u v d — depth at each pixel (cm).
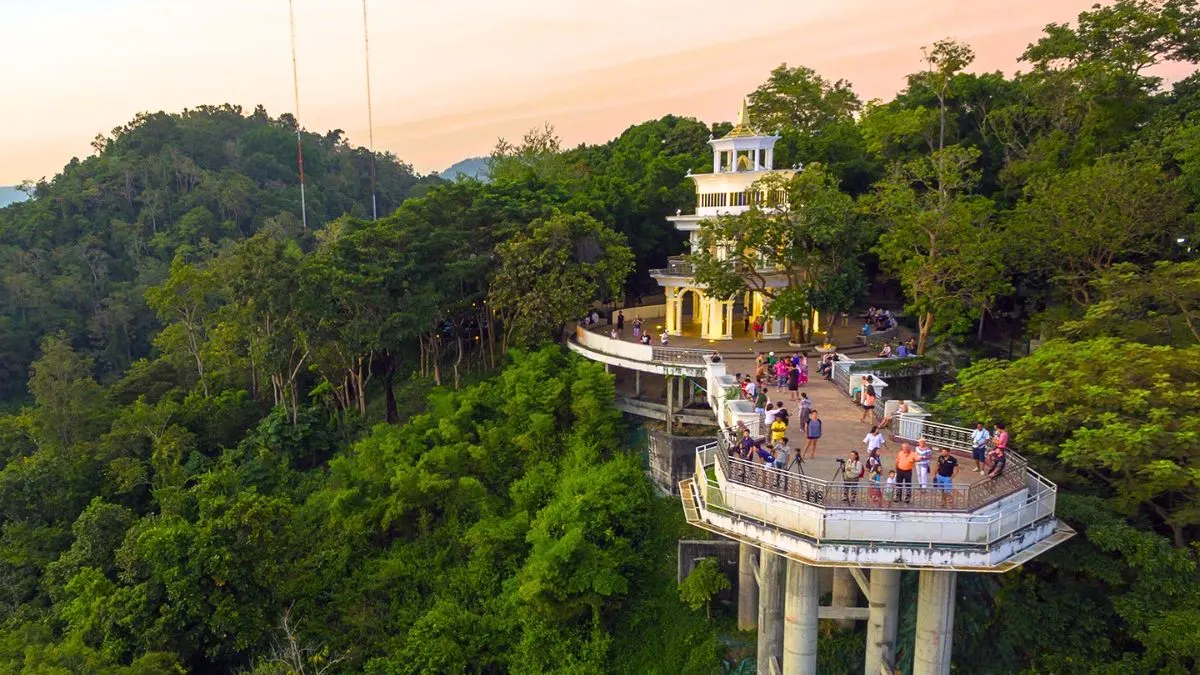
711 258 4466
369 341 4794
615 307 5984
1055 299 4300
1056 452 2533
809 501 2003
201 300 5912
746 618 3119
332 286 4756
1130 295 3014
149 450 4981
